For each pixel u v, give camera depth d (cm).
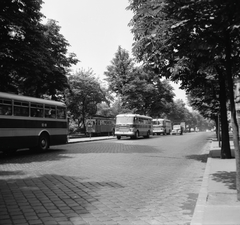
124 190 682
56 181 779
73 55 2698
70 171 948
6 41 1830
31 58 1834
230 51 574
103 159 1281
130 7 791
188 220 463
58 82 2477
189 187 727
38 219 464
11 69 1800
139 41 702
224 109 1248
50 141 1619
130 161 1225
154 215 489
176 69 924
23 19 1869
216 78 1227
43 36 2047
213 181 727
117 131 3142
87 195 627
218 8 518
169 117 9262
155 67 1027
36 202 565
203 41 550
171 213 502
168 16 574
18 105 1397
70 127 5191
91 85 4444
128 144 2272
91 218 471
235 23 502
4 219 464
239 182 540
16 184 737
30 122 1470
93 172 933
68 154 1491
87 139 3061
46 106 1599
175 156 1450
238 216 444
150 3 586
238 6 501
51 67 2194
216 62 593
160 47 694
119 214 493
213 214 455
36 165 1084
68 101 4366
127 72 4872
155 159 1309
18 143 1384
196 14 538
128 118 3117
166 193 659
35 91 2631
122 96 4794
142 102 4762
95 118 4181
